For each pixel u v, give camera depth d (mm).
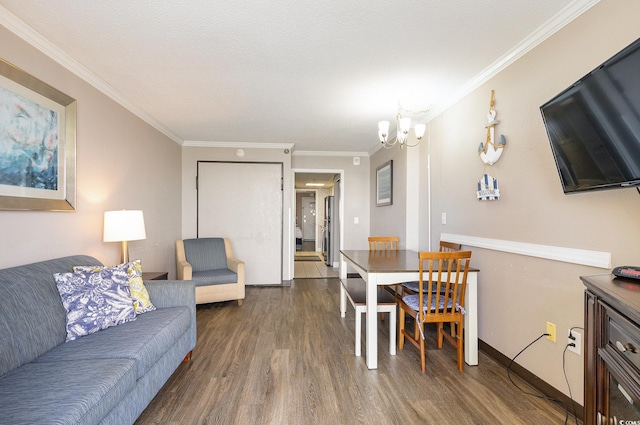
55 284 1837
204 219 4965
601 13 1598
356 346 2555
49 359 1524
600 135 1359
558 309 1867
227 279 3885
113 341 1697
